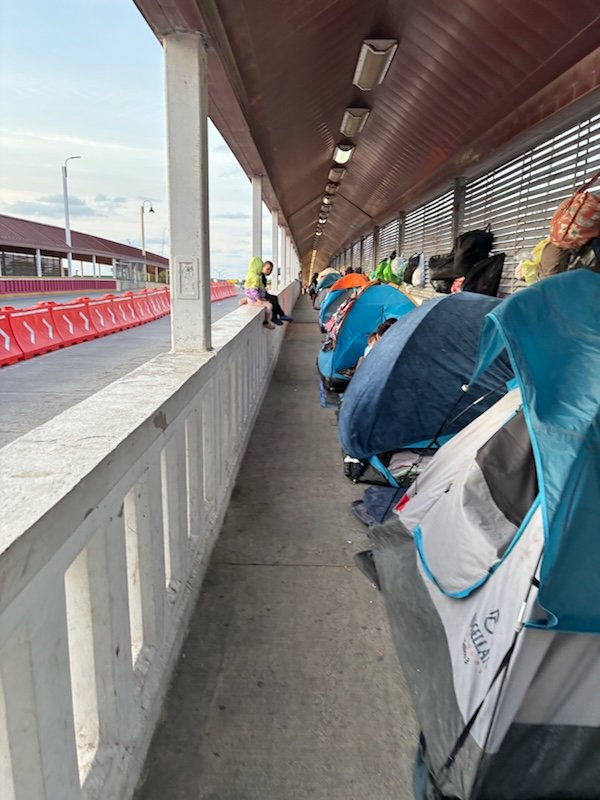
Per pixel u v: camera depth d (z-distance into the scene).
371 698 2.00
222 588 2.67
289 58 4.02
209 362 2.92
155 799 1.60
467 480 2.03
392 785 1.67
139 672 1.82
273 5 3.09
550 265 3.00
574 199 2.82
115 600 1.49
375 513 3.38
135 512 1.77
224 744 1.80
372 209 12.67
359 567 2.86
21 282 24.47
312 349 10.46
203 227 3.04
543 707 1.52
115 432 1.56
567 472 1.46
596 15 3.32
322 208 16.11
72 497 1.16
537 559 1.49
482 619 1.67
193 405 2.52
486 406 3.51
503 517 1.83
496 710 1.50
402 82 5.54
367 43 4.36
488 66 4.48
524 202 5.27
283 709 1.95
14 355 8.91
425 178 7.94
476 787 1.52
